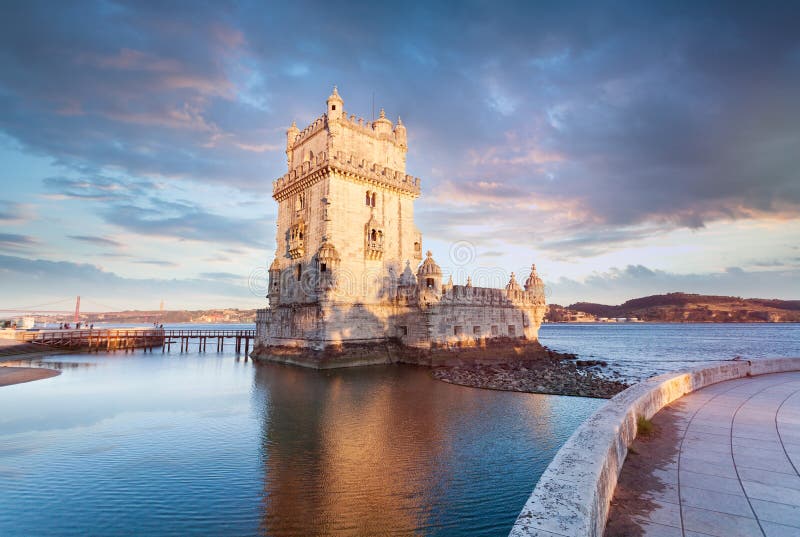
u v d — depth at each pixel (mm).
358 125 52688
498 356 51969
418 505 14352
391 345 50219
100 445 20250
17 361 55719
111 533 12648
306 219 51531
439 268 47594
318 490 15438
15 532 12625
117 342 76562
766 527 6945
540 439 20875
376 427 22875
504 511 13953
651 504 7781
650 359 74438
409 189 55406
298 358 47875
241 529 12945
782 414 13812
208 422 24031
